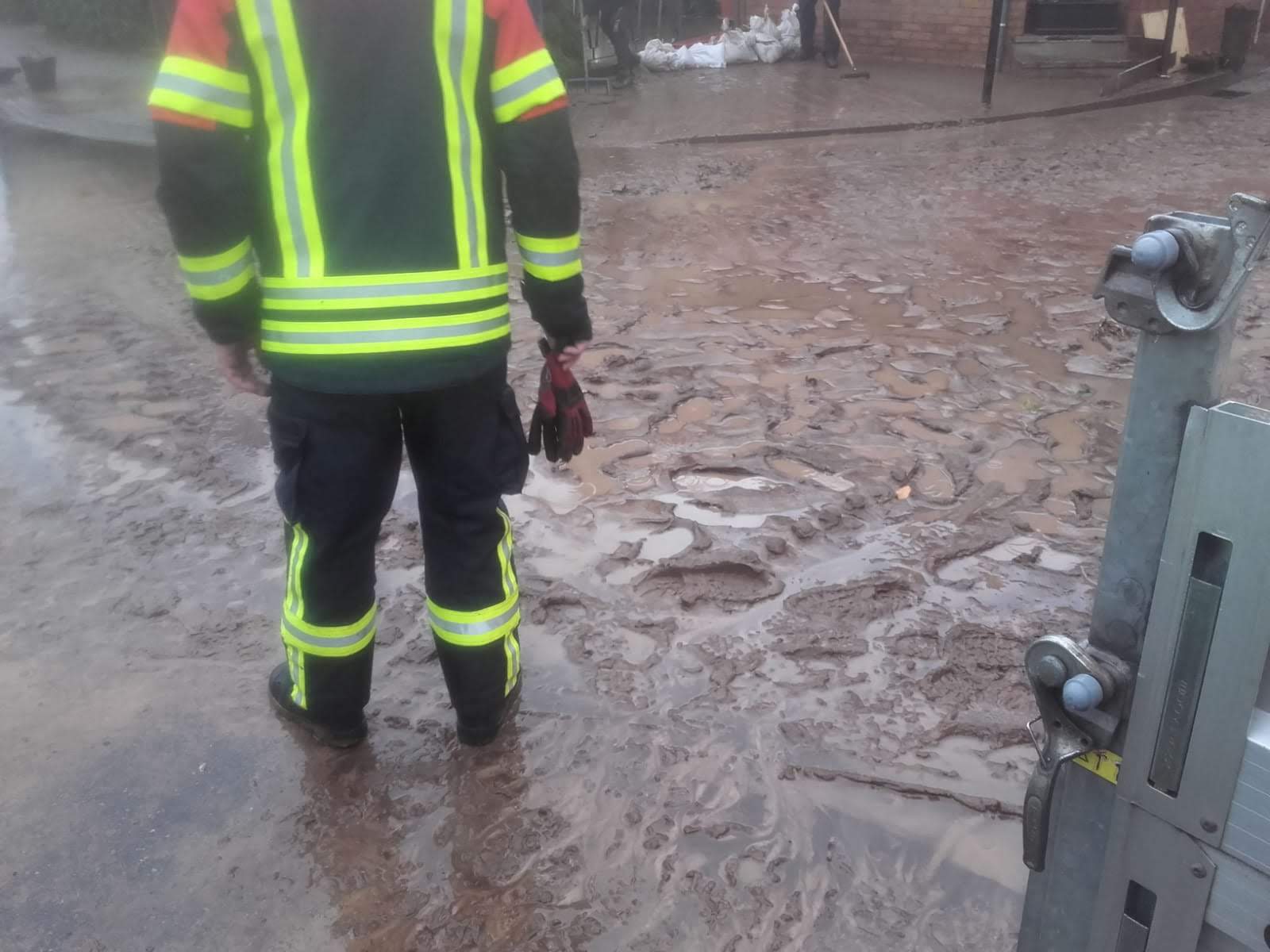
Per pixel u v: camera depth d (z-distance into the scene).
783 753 2.76
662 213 8.04
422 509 2.56
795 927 2.29
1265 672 1.31
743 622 3.27
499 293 2.32
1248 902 1.41
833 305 6.02
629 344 5.49
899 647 3.14
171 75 1.96
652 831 2.54
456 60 2.11
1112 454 4.28
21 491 4.11
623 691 2.99
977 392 4.85
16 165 10.09
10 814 2.62
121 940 2.30
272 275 2.19
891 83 13.63
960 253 6.96
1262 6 14.67
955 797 2.61
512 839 2.52
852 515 3.84
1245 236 1.22
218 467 4.28
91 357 5.44
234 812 2.62
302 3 2.00
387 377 2.20
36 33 19.48
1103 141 10.51
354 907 2.37
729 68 15.08
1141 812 1.49
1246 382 4.93
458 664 2.66
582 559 3.59
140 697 3.01
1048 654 1.49
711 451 4.32
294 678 2.71
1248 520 1.27
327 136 2.08
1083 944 1.66
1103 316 5.78
